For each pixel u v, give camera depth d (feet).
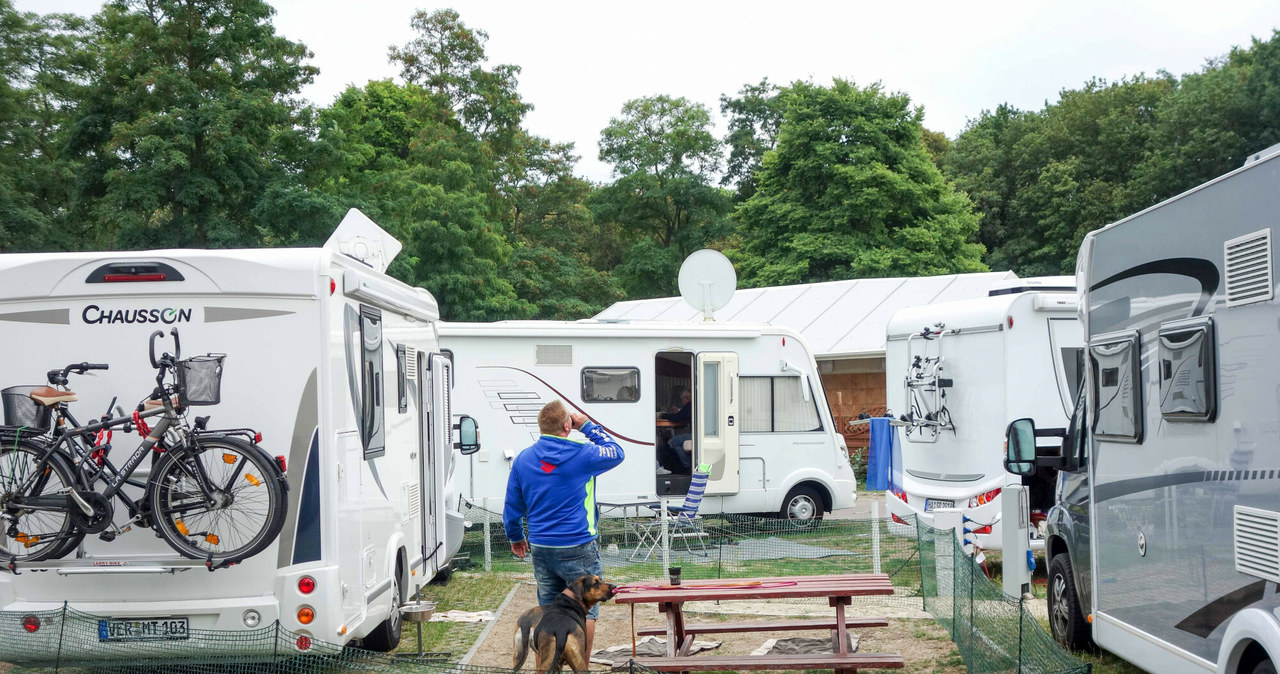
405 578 25.89
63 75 100.68
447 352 38.04
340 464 20.18
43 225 86.53
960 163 162.50
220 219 79.56
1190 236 16.43
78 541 19.21
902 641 25.36
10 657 20.03
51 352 20.01
